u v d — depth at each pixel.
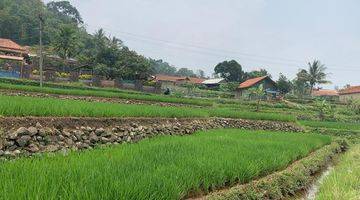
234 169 10.73
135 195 6.77
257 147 15.97
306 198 12.70
